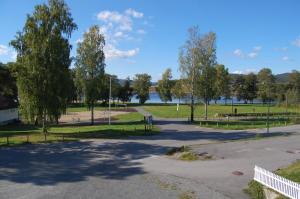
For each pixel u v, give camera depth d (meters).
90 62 68.75
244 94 159.88
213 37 72.31
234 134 52.09
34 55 48.50
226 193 22.77
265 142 42.88
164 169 29.72
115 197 21.97
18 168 29.73
